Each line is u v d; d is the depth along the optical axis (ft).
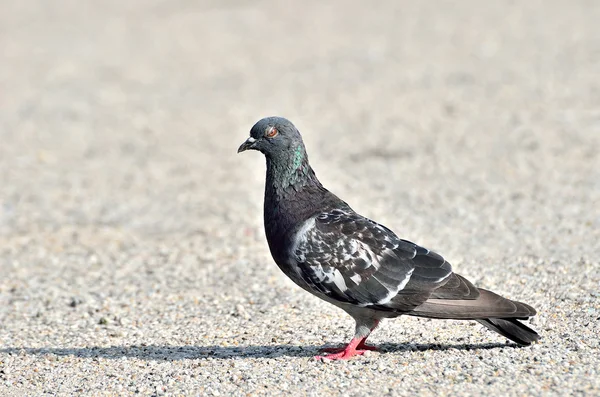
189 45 118.93
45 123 85.30
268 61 106.42
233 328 33.83
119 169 69.05
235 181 63.82
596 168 56.75
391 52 104.78
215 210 56.03
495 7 127.65
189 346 31.91
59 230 53.67
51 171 69.15
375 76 94.07
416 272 27.81
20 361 31.32
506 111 75.41
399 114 78.48
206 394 26.53
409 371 27.04
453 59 98.32
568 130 67.05
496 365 26.91
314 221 28.71
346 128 75.41
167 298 39.09
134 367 29.78
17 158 73.31
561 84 82.53
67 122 85.61
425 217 49.42
